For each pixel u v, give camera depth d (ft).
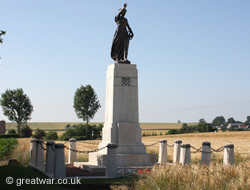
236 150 126.82
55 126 569.64
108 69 82.74
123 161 74.95
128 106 79.51
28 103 304.30
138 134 79.61
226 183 44.62
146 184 47.09
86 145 197.67
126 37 82.79
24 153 97.66
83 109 278.26
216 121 634.84
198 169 49.70
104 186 52.70
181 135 285.43
